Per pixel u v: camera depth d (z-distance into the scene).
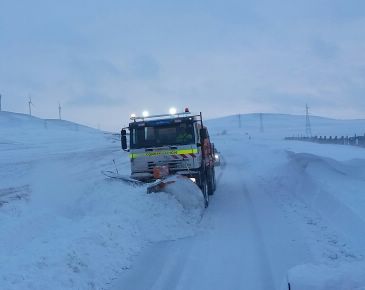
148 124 14.53
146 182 14.45
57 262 7.24
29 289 6.33
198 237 10.16
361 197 11.56
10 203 14.52
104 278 7.48
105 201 12.57
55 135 84.00
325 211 11.63
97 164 31.66
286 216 11.83
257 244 9.23
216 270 7.75
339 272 5.32
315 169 16.73
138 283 7.28
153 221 10.59
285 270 7.52
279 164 23.52
